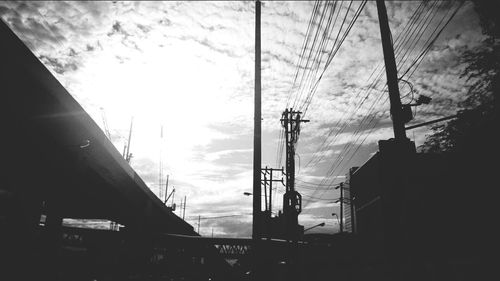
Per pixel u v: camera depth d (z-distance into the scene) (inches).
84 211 1323.8
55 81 500.1
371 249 835.4
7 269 665.0
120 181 1023.0
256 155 534.9
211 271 2054.6
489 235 441.7
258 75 569.9
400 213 349.4
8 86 436.5
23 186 753.0
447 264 423.5
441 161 539.2
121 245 1624.0
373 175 893.2
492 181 458.6
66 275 1197.7
